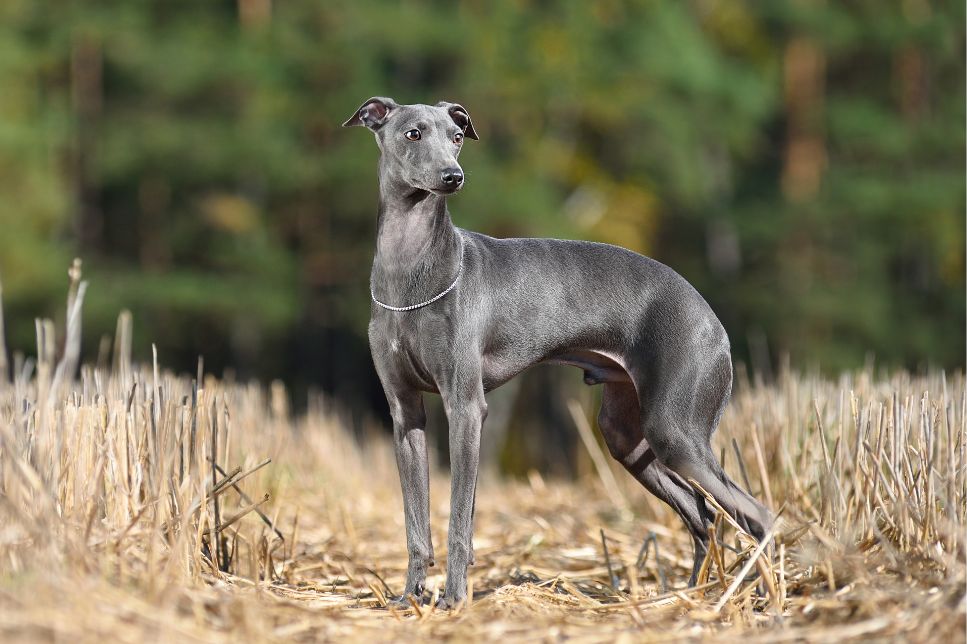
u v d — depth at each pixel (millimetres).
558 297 5367
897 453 5137
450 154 5078
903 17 24016
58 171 20797
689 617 4582
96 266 20531
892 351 23016
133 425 5184
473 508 5105
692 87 21953
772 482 6645
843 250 23500
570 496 9977
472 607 4820
